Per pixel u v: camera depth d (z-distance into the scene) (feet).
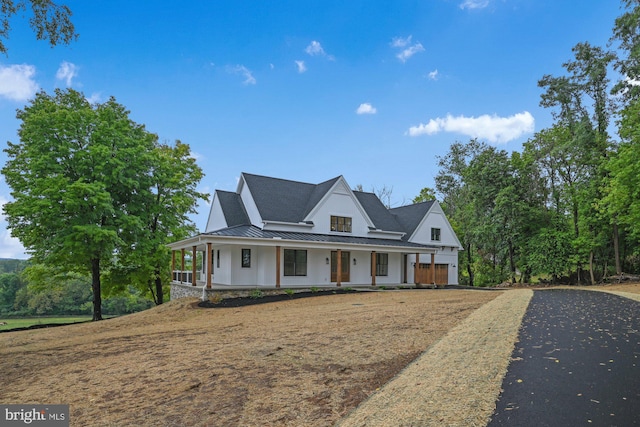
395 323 32.07
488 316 32.81
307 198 85.71
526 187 99.35
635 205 74.13
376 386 17.51
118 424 15.31
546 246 92.89
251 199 78.54
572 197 94.58
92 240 66.64
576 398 14.83
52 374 23.99
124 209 77.92
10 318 164.96
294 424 14.14
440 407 14.32
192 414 15.71
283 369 20.83
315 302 55.06
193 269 67.62
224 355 24.57
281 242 67.10
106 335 39.29
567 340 23.73
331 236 79.25
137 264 81.87
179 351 27.07
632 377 16.93
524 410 13.84
